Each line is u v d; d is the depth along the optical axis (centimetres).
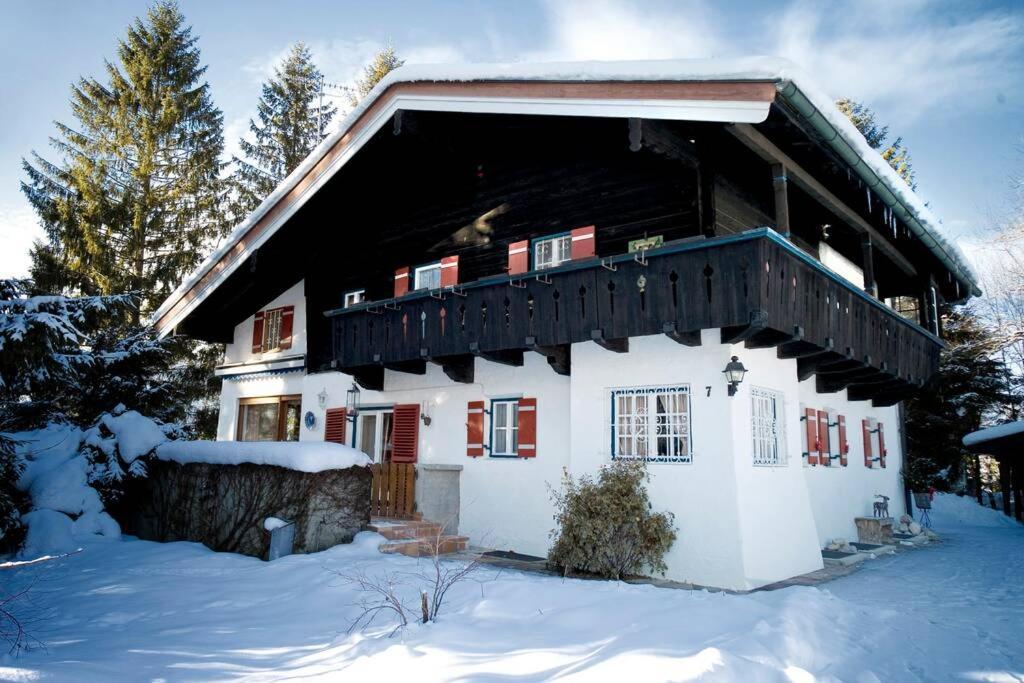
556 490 986
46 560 934
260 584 742
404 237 1287
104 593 718
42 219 2016
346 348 1207
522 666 406
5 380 915
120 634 546
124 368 1495
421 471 1072
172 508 1060
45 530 1020
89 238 1981
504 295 990
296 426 1477
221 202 2369
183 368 2166
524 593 605
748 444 844
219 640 520
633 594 607
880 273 1462
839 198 1017
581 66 838
